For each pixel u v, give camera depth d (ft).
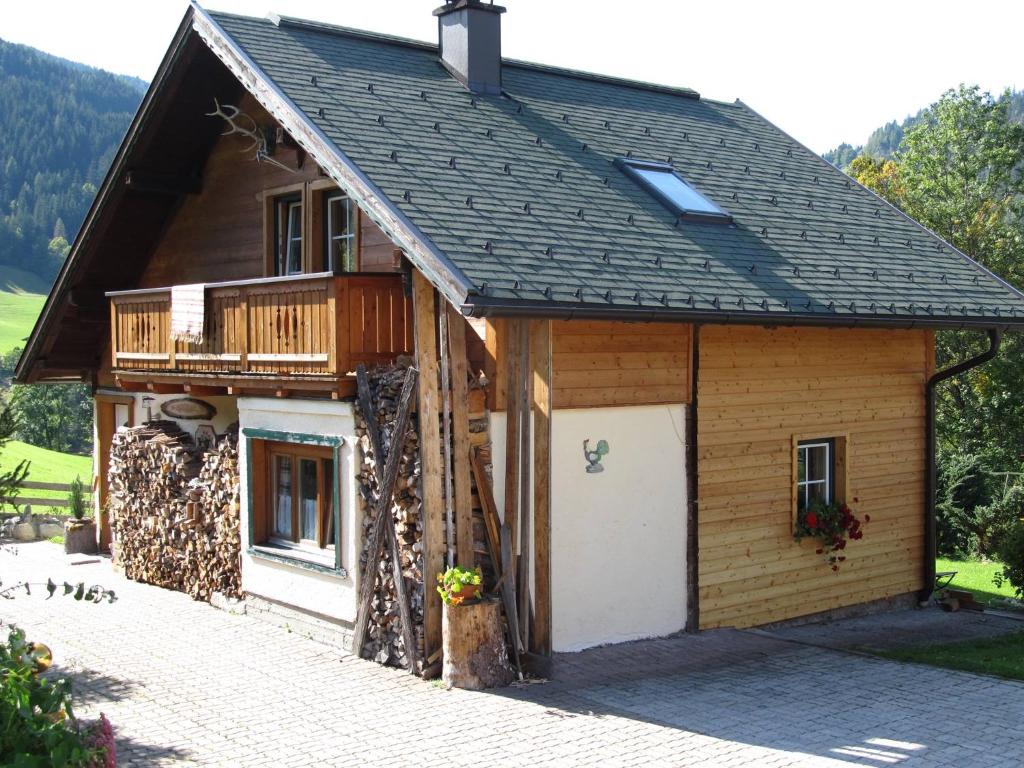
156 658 36.09
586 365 36.70
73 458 121.08
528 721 29.40
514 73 51.13
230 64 41.19
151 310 45.44
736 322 36.24
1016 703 31.58
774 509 42.86
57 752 19.70
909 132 116.78
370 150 36.35
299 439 38.81
